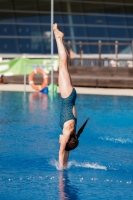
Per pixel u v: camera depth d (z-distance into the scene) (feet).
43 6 183.42
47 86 115.55
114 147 50.93
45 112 76.23
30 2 182.19
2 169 40.73
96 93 113.50
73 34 182.80
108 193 34.58
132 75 136.36
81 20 184.96
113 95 108.88
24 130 59.21
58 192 34.55
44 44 180.55
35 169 40.83
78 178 38.27
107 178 38.50
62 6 184.55
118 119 70.95
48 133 57.47
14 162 43.19
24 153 46.70
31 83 115.85
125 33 187.11
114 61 151.84
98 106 86.28
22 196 33.53
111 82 132.77
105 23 186.50
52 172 39.99
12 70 142.00
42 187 35.70
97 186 36.27
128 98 102.01
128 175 39.55
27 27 180.86
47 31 181.88
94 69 138.10
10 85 136.36
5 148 48.78
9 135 55.77
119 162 44.11
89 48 181.16
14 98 98.73
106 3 188.03
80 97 102.83
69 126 40.42
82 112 77.71
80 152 48.01
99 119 70.49
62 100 41.14
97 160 44.73
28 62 141.38
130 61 148.97
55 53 180.04
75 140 40.81
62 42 43.04
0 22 179.63
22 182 36.94
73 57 147.95
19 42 178.91
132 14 190.19
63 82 41.52
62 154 41.37
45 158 44.75
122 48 184.34
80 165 42.57
